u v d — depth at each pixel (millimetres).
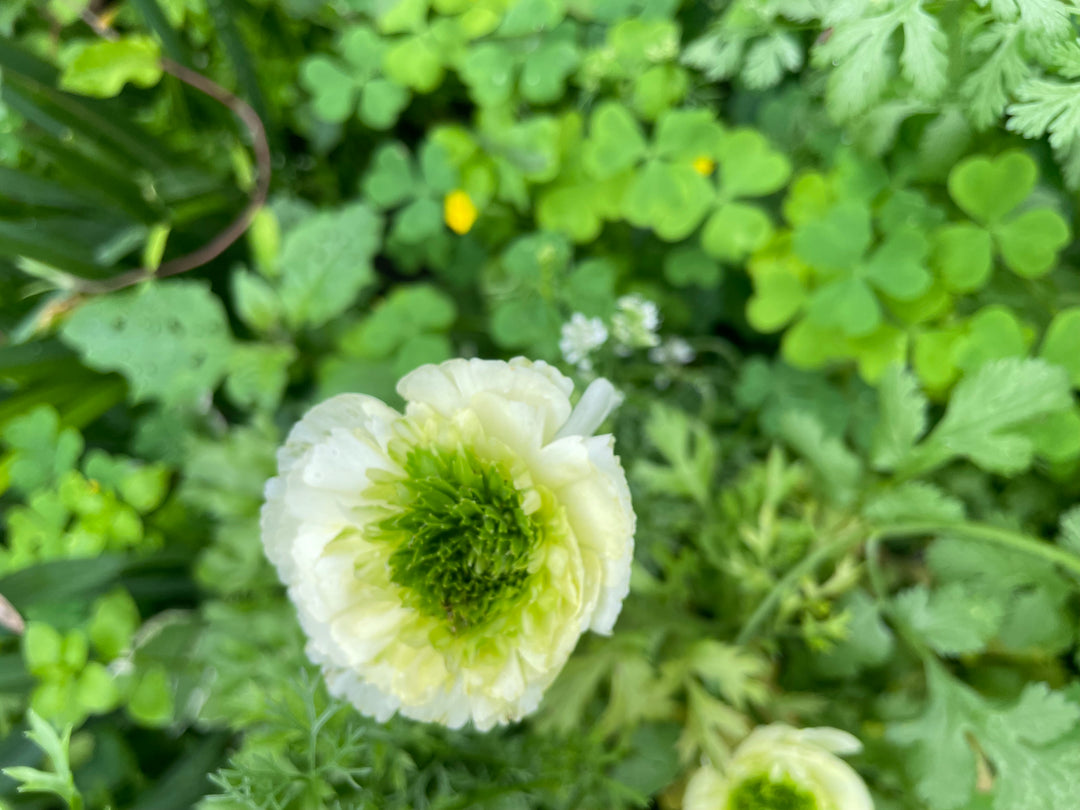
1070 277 213
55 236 238
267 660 198
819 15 187
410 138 296
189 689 223
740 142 223
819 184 213
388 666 153
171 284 234
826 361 230
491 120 242
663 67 226
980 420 176
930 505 180
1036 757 165
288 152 285
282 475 160
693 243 256
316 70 245
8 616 218
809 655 201
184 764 228
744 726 182
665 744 195
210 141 278
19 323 250
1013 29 161
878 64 171
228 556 221
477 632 149
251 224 260
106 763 231
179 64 241
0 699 220
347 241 239
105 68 228
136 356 228
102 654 214
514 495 146
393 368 239
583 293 233
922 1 174
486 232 270
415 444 147
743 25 199
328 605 151
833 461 198
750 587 199
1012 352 189
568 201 240
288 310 238
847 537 188
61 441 218
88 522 217
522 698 151
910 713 187
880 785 188
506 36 231
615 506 142
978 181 190
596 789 187
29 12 252
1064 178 192
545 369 152
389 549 152
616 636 193
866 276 202
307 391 275
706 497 208
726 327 277
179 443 248
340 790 177
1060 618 176
